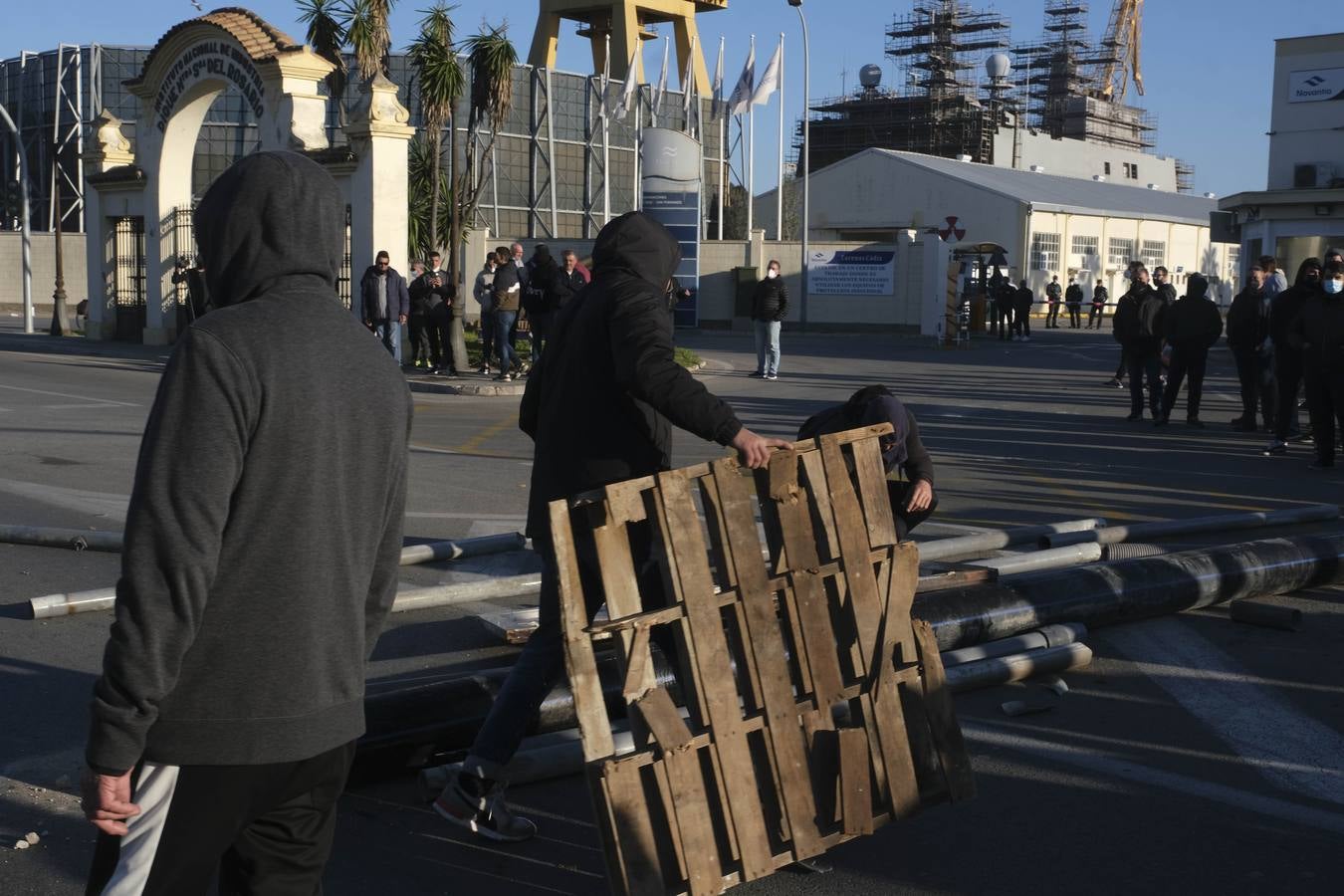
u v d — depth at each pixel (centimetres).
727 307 3741
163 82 2445
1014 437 1384
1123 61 12625
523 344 2339
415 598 632
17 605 631
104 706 204
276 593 214
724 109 5562
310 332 220
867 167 5328
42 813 397
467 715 433
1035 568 707
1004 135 7612
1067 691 536
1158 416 1502
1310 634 626
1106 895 362
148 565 202
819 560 358
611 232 371
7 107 5934
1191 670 567
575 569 321
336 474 221
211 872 223
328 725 223
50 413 1419
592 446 364
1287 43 3192
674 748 322
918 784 370
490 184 5069
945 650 548
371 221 2069
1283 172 3231
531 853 381
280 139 2189
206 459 204
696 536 333
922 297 3512
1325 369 1145
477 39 2544
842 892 360
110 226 2698
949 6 9550
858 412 550
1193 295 1462
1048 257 5038
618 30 5244
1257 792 437
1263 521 872
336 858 373
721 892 328
